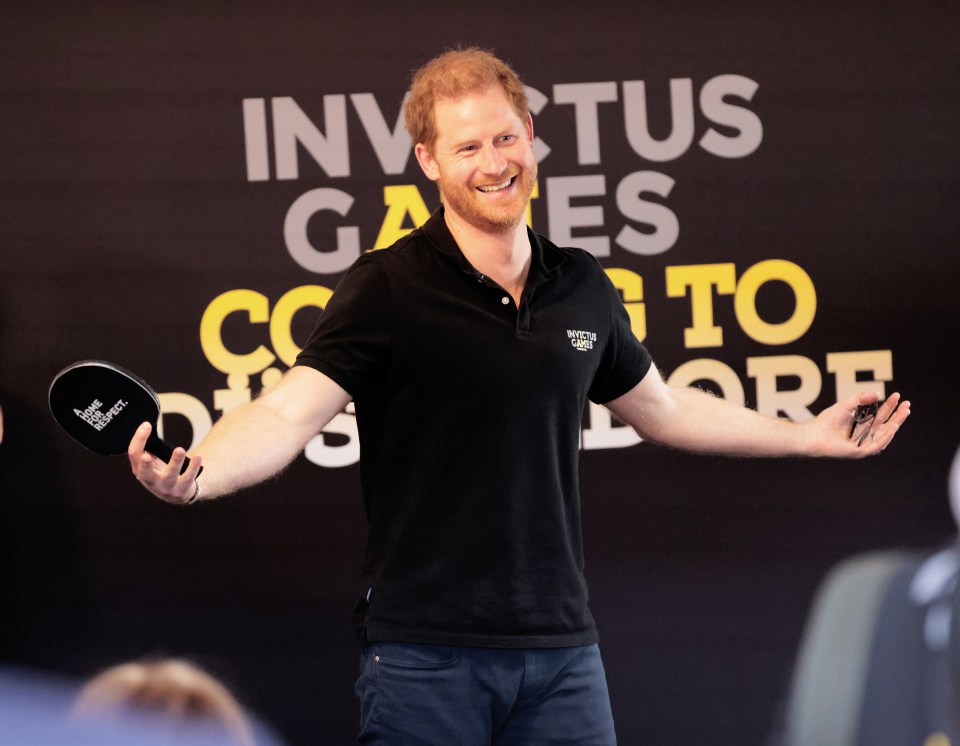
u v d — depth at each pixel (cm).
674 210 1101
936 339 1117
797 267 1109
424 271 750
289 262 1079
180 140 1065
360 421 775
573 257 799
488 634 736
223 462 685
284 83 1071
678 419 872
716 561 1114
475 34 1080
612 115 1093
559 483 759
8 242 1055
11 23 1046
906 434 1120
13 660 1075
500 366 734
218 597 1090
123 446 680
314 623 1096
